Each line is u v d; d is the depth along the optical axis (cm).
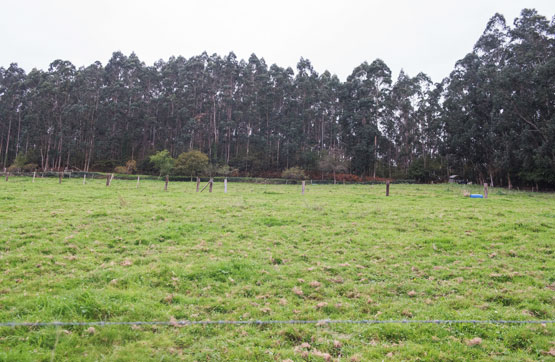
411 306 724
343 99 7894
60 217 1420
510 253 1066
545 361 519
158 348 541
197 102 8912
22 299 676
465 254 1073
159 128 8500
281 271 918
